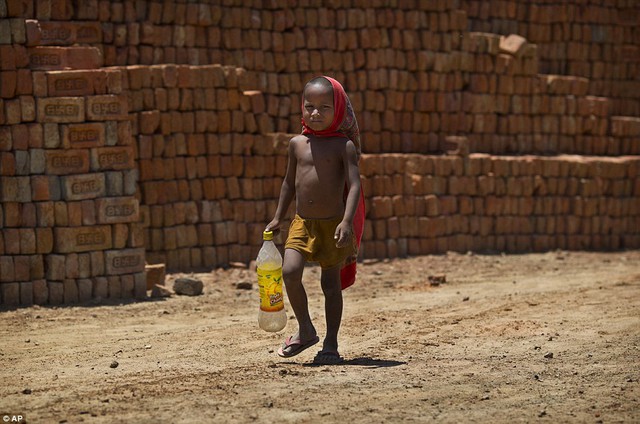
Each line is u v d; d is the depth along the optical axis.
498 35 36.25
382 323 19.66
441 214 32.34
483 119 34.19
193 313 21.39
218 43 29.89
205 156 28.20
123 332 18.92
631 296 22.97
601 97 38.47
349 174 14.82
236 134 28.59
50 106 22.39
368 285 26.05
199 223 28.06
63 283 22.55
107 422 11.81
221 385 13.83
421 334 18.38
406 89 32.66
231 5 30.06
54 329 19.31
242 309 21.98
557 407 12.70
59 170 22.55
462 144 32.62
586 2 37.72
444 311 21.27
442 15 33.03
